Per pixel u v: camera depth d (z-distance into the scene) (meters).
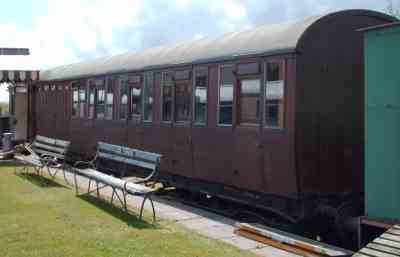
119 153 11.68
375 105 6.59
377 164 6.58
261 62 9.00
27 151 18.11
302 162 8.40
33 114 21.38
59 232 7.76
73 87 17.31
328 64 8.69
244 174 9.41
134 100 13.36
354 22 9.01
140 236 7.65
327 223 8.70
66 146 13.51
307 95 8.48
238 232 8.16
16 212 9.19
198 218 9.34
